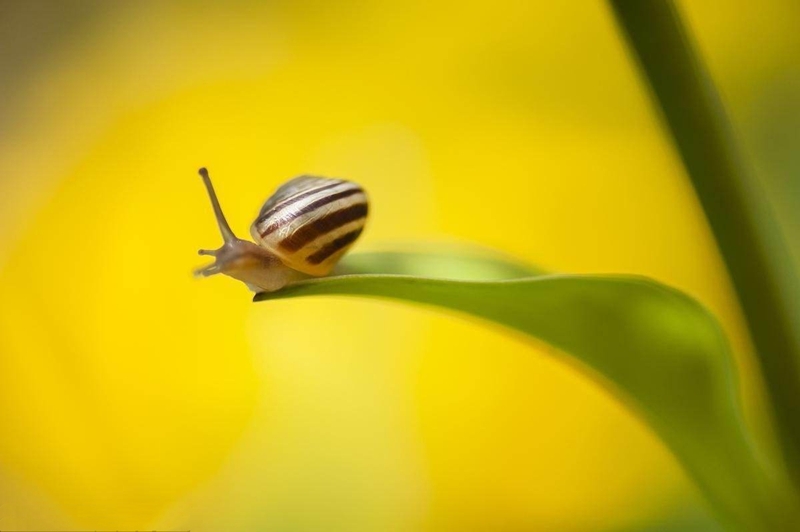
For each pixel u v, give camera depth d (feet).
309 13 1.10
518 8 1.06
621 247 1.07
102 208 1.13
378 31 1.09
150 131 1.13
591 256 1.07
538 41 1.06
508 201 1.08
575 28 1.05
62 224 1.13
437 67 1.08
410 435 1.10
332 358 1.11
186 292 1.12
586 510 1.06
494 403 1.09
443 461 1.09
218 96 1.13
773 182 0.99
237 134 1.13
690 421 0.73
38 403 1.10
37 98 1.15
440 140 1.10
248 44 1.12
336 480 1.09
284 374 1.12
